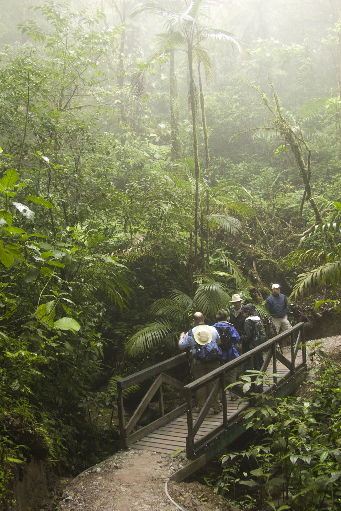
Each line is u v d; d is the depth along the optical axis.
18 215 5.82
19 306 4.86
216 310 8.99
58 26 8.85
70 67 8.49
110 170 8.19
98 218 7.78
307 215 12.78
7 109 6.90
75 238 6.00
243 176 15.25
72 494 5.00
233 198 11.55
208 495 5.26
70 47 8.80
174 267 10.50
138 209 8.64
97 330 8.95
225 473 6.38
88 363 6.46
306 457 4.48
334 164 14.45
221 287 9.36
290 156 15.20
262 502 5.48
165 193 9.30
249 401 6.98
